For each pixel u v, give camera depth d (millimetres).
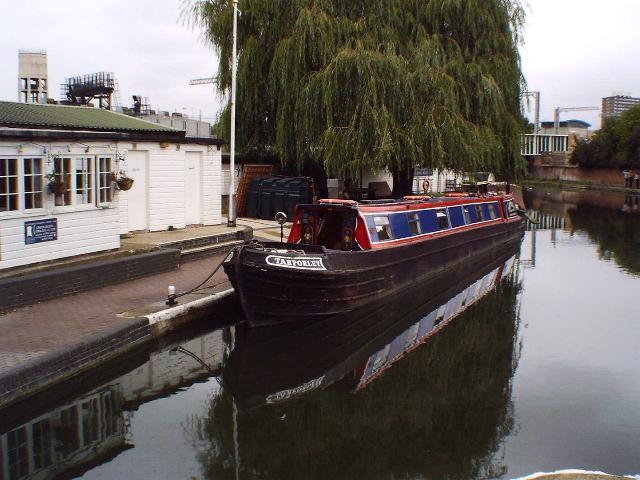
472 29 21875
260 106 23047
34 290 10469
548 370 10344
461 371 10297
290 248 12453
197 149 17750
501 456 7410
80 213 12109
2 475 6750
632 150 59219
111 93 31688
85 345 8602
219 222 18688
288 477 6965
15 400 7527
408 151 19734
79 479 6730
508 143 22734
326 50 20281
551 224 32438
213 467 7090
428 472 7109
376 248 13742
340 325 12633
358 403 9016
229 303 12008
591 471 6438
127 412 8477
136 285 12188
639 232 28969
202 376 9875
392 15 21141
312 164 25078
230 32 22641
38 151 11117
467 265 19703
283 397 9203
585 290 16359
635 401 9039
